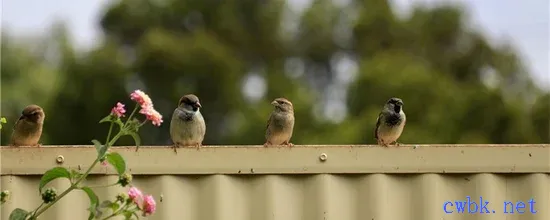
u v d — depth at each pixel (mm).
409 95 23797
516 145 5836
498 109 24266
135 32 28141
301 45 29766
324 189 5746
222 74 25719
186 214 5703
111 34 28172
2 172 5629
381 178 5777
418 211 5781
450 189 5820
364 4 29469
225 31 28656
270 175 5746
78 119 24781
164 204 5680
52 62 33438
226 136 25594
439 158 5805
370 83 24250
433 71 25391
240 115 26016
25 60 32250
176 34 27391
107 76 24938
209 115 25781
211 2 28703
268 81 27859
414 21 29047
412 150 5797
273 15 29234
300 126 24922
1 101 27875
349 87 25297
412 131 22359
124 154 5680
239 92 26219
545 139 24938
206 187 5723
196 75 25516
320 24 29562
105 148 5055
